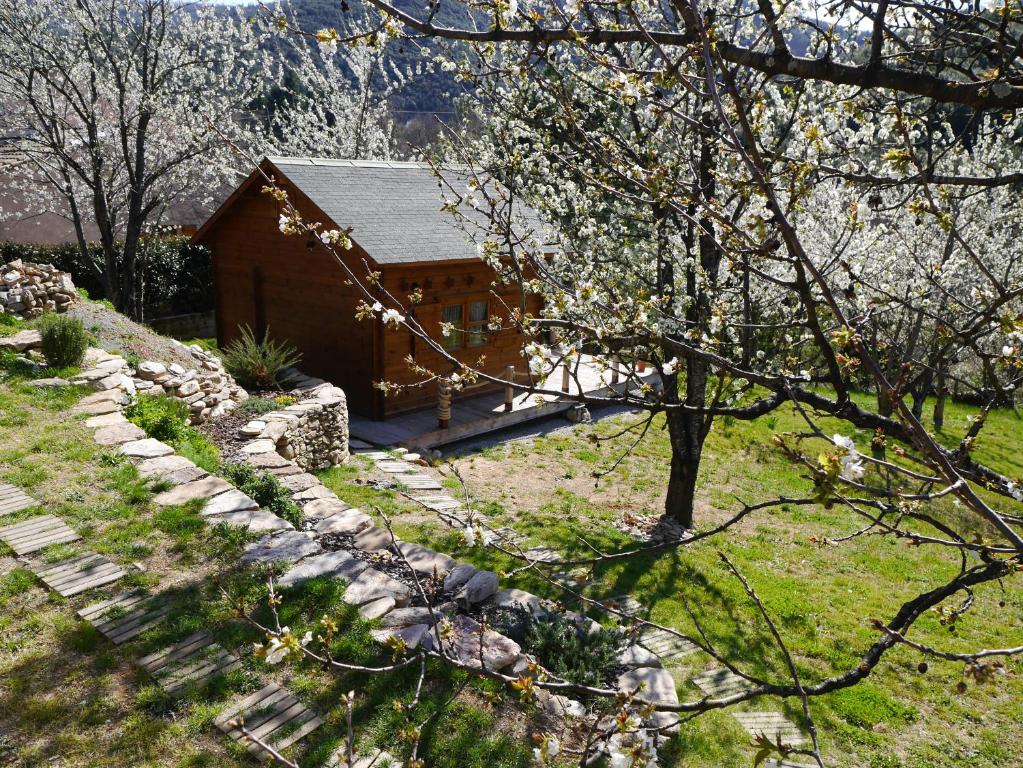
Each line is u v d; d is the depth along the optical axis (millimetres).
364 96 25391
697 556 10750
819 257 11750
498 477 13141
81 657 5387
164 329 23938
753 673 8000
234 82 21469
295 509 8336
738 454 15906
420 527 10039
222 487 8055
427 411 15633
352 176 15805
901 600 10289
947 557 12016
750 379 3408
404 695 5449
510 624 6789
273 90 30938
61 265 21938
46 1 17719
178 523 7211
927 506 14289
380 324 14359
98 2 18172
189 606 6039
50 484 7609
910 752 7227
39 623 5664
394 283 14242
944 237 15148
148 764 4586
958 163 13836
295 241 15688
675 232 9500
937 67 4090
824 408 3504
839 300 6633
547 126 8016
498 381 3770
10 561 6363
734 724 6922
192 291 25250
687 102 7934
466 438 15422
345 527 8195
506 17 3252
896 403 2500
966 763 7133
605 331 3879
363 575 6852
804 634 9047
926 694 8211
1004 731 7672
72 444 8508
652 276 9477
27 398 9547
